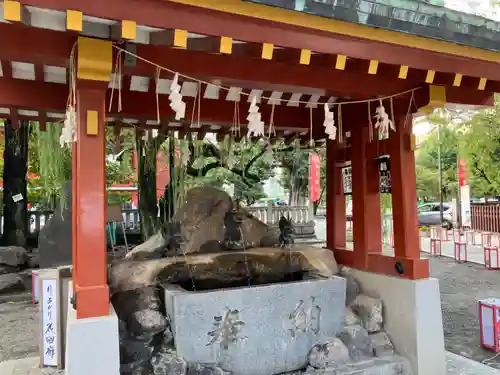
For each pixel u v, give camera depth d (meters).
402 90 3.52
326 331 3.55
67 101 3.57
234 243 4.30
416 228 3.83
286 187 16.64
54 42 2.53
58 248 9.09
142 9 2.13
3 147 10.70
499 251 10.87
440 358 3.59
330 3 2.36
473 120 11.93
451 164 21.98
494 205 16.19
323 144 5.75
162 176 11.41
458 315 6.23
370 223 4.29
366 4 2.46
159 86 3.92
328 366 3.37
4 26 2.42
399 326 3.70
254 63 3.06
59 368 4.12
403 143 3.85
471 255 12.51
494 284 8.47
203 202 4.42
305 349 3.46
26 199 9.95
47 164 8.32
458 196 19.17
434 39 2.82
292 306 3.38
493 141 12.23
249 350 3.24
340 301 3.60
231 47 2.43
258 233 4.54
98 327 2.56
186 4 2.18
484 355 4.54
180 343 3.02
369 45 2.74
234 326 3.17
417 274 3.65
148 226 9.20
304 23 2.43
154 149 8.70
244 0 2.21
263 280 3.85
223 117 4.33
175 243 4.09
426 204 25.09
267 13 2.32
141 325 3.08
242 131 5.27
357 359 3.54
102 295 2.63
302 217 14.33
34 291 7.38
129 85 3.87
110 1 2.07
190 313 3.03
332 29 2.52
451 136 13.03
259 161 13.05
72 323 2.52
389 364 3.47
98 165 2.66
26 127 9.14
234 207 4.65
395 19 2.59
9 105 3.51
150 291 3.34
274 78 3.12
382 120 3.79
